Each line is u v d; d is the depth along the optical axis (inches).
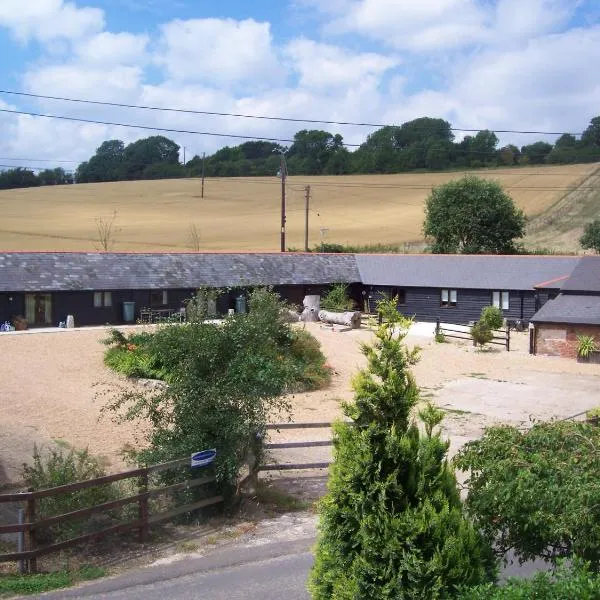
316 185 4633.4
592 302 1520.7
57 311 1574.8
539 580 292.2
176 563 494.6
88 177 5979.3
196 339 573.6
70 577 461.4
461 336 1683.1
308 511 607.2
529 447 365.7
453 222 2817.4
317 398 1041.5
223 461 563.2
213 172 5556.1
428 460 337.7
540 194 3887.8
